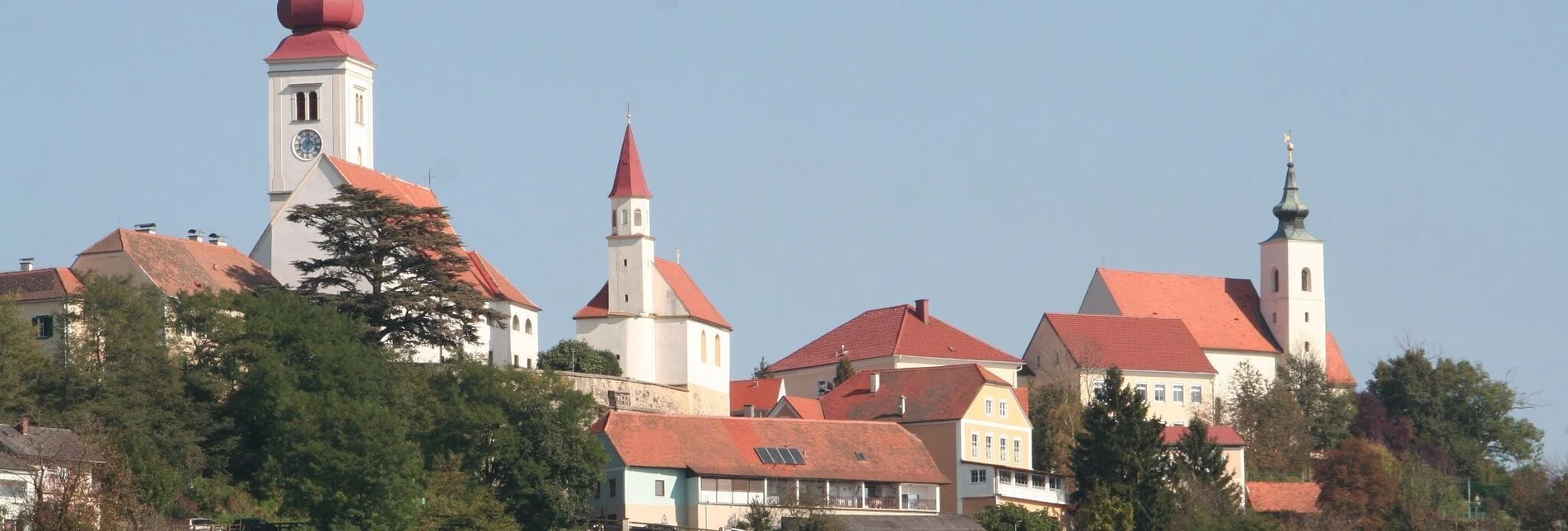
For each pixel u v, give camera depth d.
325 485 174.50
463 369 191.00
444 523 175.50
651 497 199.12
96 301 185.25
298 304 192.00
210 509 173.62
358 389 185.25
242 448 182.25
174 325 189.62
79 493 152.50
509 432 185.00
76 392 178.75
